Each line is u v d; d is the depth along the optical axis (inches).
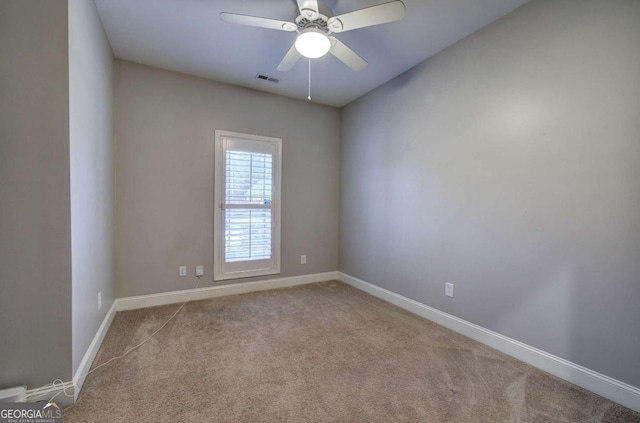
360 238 142.3
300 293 133.9
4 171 53.6
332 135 156.4
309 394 62.4
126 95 108.6
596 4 63.3
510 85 79.4
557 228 70.3
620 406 59.6
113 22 85.7
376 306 117.7
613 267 61.5
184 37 93.7
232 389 63.7
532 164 74.9
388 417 55.8
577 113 66.5
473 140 89.4
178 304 117.0
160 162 115.0
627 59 59.2
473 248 89.7
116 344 83.2
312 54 78.5
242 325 97.7
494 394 63.1
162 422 53.7
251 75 120.0
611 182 61.6
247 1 76.7
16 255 54.6
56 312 57.1
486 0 74.6
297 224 147.3
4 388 54.2
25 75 54.4
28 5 54.6
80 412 55.8
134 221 110.9
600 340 63.4
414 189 111.2
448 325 97.3
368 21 69.8
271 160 138.6
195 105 121.2
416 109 110.3
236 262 131.3
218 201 126.5
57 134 56.4
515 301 78.9
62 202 57.0
